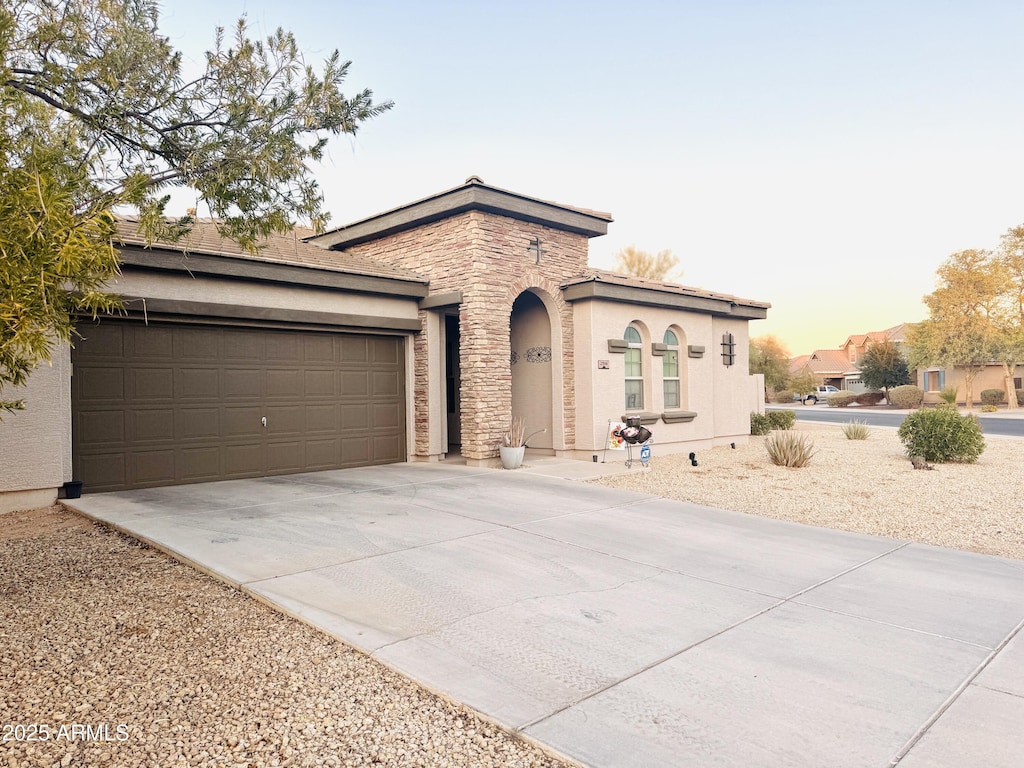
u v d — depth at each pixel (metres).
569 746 3.01
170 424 9.55
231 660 3.96
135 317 9.00
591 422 12.75
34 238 3.20
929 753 2.98
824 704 3.46
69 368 8.43
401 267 13.29
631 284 13.23
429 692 3.58
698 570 5.97
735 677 3.79
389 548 6.40
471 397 11.91
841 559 6.40
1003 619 4.80
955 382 46.97
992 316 39.91
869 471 12.27
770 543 6.97
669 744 3.04
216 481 10.02
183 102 5.38
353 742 3.06
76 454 8.66
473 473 11.09
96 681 3.66
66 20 4.86
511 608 4.88
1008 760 2.92
